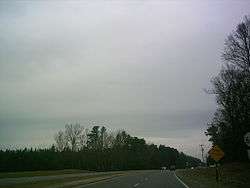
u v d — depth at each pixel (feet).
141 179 150.00
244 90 171.22
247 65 153.58
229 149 207.62
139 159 524.11
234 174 162.30
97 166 408.87
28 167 327.88
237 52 154.51
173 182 125.59
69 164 382.22
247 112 175.52
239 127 185.88
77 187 105.81
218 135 230.89
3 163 311.88
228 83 182.50
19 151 330.54
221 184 107.14
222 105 191.52
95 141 448.65
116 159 442.91
